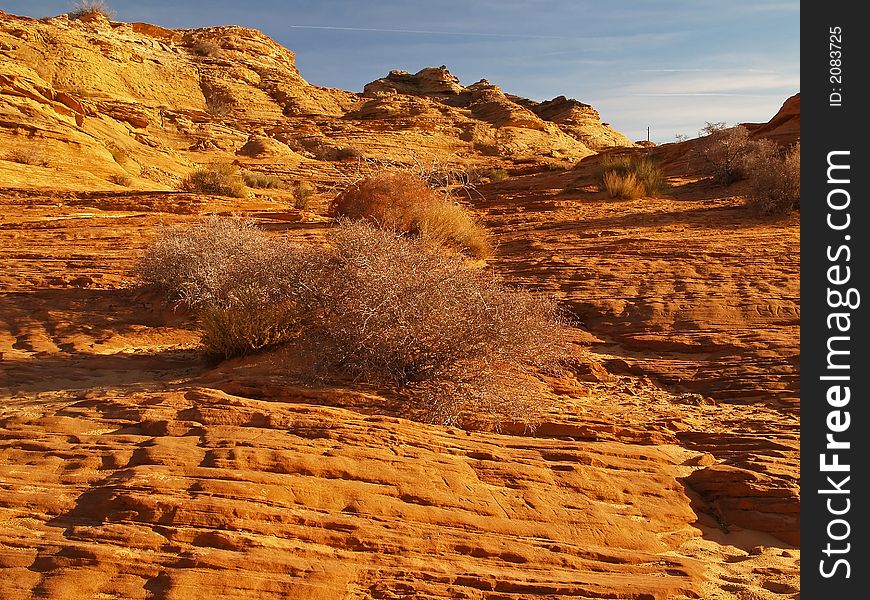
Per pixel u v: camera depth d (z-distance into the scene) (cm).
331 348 708
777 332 879
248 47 9506
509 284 1119
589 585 409
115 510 421
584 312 981
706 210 1827
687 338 878
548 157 6994
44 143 3098
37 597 354
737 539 504
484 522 464
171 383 712
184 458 484
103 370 769
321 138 6888
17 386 709
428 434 575
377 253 796
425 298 689
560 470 538
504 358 701
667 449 615
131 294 1073
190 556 388
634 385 789
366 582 394
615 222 1719
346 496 462
